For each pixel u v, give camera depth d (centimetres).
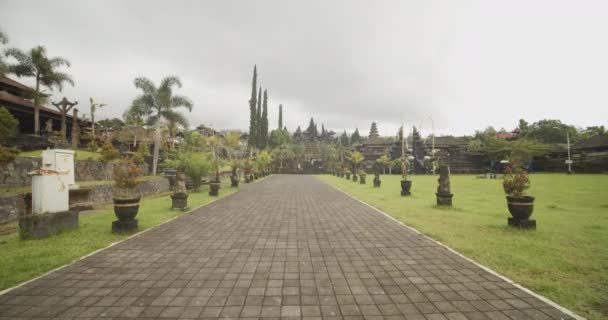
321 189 2045
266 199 1395
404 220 807
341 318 284
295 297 330
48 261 446
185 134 2586
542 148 4406
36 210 617
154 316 288
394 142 6706
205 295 335
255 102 5228
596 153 4059
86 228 689
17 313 293
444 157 5628
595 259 458
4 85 2302
